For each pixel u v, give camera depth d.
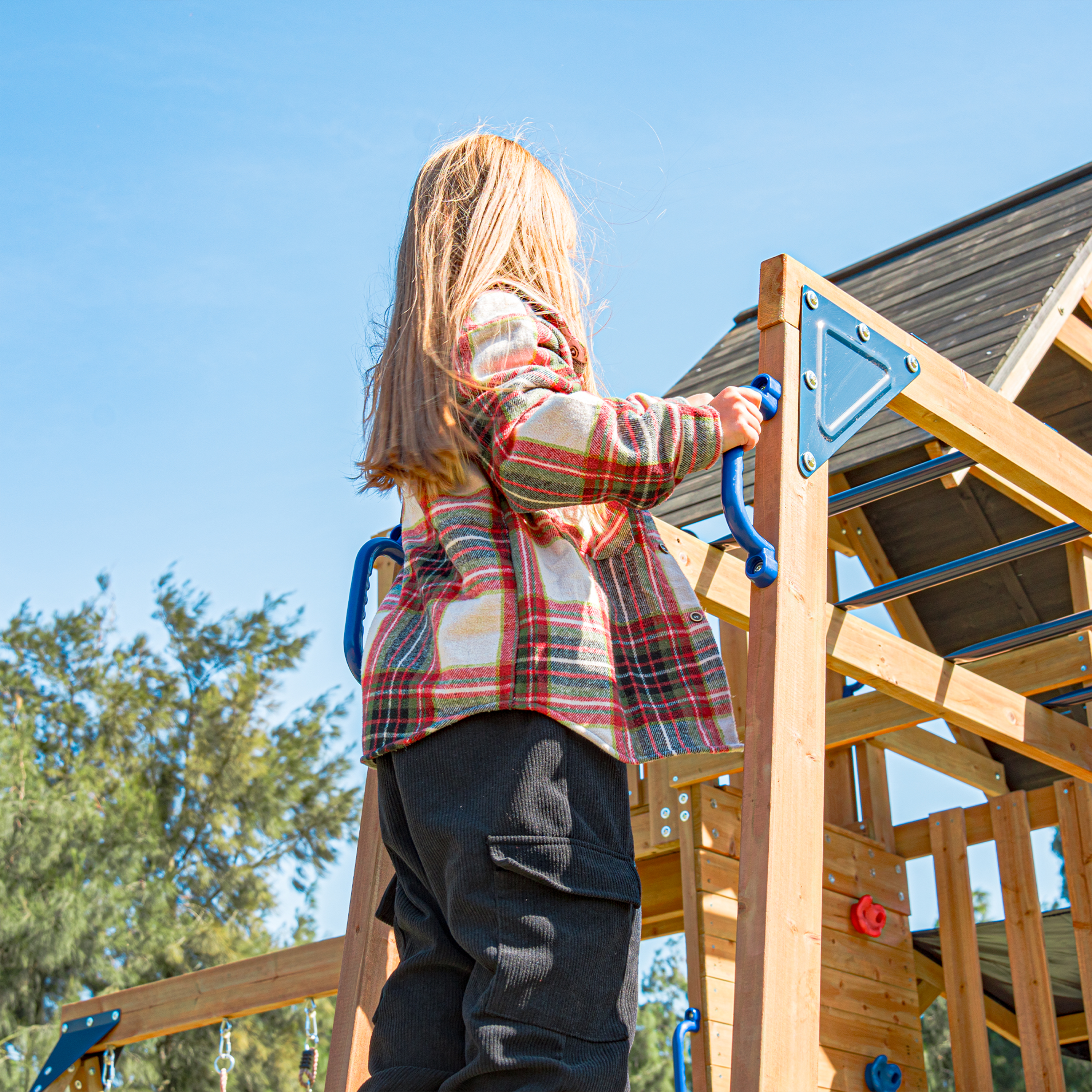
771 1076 1.48
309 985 4.96
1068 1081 14.68
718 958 4.36
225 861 18.48
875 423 4.76
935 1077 15.25
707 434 1.38
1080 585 5.03
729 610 3.15
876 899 5.07
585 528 1.50
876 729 4.59
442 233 1.53
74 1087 5.60
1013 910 4.93
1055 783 5.04
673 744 1.41
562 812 1.28
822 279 2.17
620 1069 1.24
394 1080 1.25
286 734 19.58
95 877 16.05
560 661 1.33
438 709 1.31
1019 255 5.52
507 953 1.21
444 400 1.39
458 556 1.39
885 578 5.62
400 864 1.41
